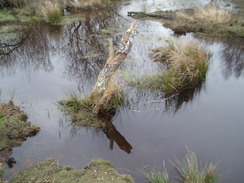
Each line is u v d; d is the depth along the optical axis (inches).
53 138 170.4
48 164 141.5
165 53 293.7
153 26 420.8
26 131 171.0
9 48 339.9
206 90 241.1
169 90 229.3
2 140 159.9
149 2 583.2
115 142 169.6
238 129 183.5
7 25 408.8
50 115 193.9
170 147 164.2
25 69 280.5
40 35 381.1
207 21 411.2
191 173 134.3
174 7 531.2
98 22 438.0
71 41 359.3
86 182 128.4
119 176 133.3
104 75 198.8
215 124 189.5
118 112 203.9
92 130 181.0
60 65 290.0
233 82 256.2
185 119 196.5
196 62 250.2
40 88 236.2
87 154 157.4
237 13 461.4
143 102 218.4
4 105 196.5
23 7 467.8
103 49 329.1
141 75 249.8
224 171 145.2
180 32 395.2
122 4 560.7
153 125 188.4
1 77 260.7
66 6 499.2
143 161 151.9
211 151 161.0
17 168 142.9
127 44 197.5
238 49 339.0
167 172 142.8
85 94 218.1
